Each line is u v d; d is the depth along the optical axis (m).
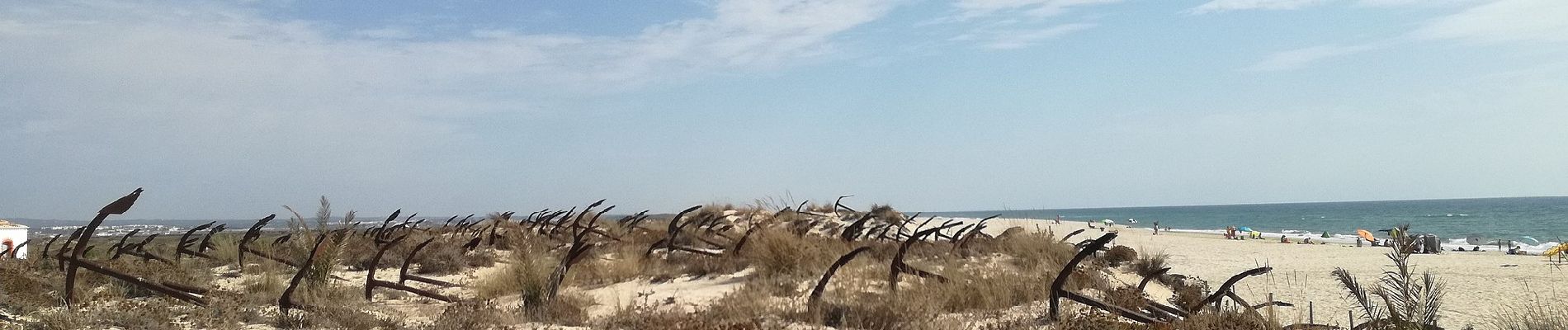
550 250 15.98
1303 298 13.81
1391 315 6.20
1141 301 9.21
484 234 17.78
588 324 8.16
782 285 10.23
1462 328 10.80
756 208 20.94
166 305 7.57
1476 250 35.84
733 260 12.34
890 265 11.66
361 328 7.52
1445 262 23.02
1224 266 21.55
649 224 19.03
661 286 11.57
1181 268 21.11
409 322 8.16
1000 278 9.88
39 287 7.93
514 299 9.95
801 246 12.03
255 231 12.86
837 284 10.19
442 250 14.57
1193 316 8.06
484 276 12.54
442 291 11.34
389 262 14.23
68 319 6.45
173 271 10.70
